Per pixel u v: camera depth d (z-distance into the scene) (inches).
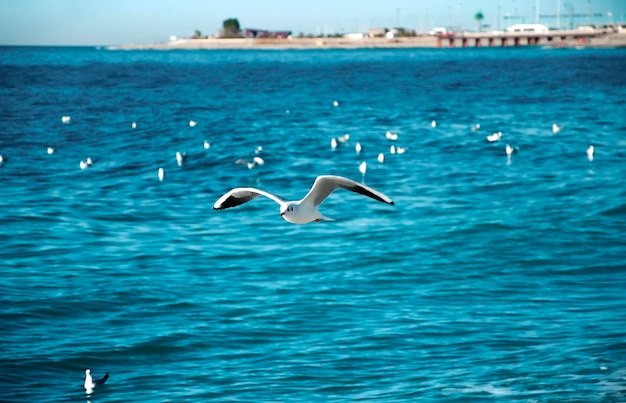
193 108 2999.5
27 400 627.2
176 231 1137.4
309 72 5423.2
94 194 1381.6
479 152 1878.7
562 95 3474.4
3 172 1589.6
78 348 722.8
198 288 888.3
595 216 1182.9
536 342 719.1
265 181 1524.4
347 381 653.3
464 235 1090.1
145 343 733.3
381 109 2977.4
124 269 951.6
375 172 1615.4
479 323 772.0
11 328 765.9
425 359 690.8
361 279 919.7
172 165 1705.2
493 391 624.1
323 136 2183.8
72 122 2524.6
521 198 1328.7
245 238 1103.6
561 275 933.2
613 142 2030.0
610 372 650.8
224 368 684.1
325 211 1261.1
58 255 1004.6
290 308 821.9
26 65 6348.4
